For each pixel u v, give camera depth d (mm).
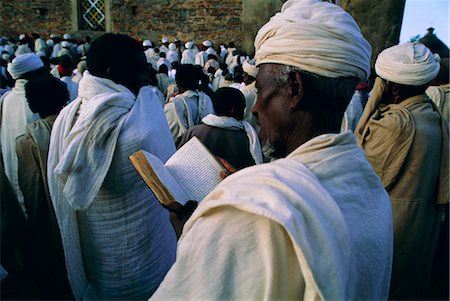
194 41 14266
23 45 12430
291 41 635
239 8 13836
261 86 704
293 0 695
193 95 3125
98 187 1367
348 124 3668
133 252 1544
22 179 1842
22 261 2039
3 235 1773
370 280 625
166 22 14281
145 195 1532
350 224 580
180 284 545
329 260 508
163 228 1648
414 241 1725
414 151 1624
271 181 552
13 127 2723
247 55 13375
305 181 556
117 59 1502
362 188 634
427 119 1659
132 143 1428
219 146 2023
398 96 1736
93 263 1571
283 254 519
